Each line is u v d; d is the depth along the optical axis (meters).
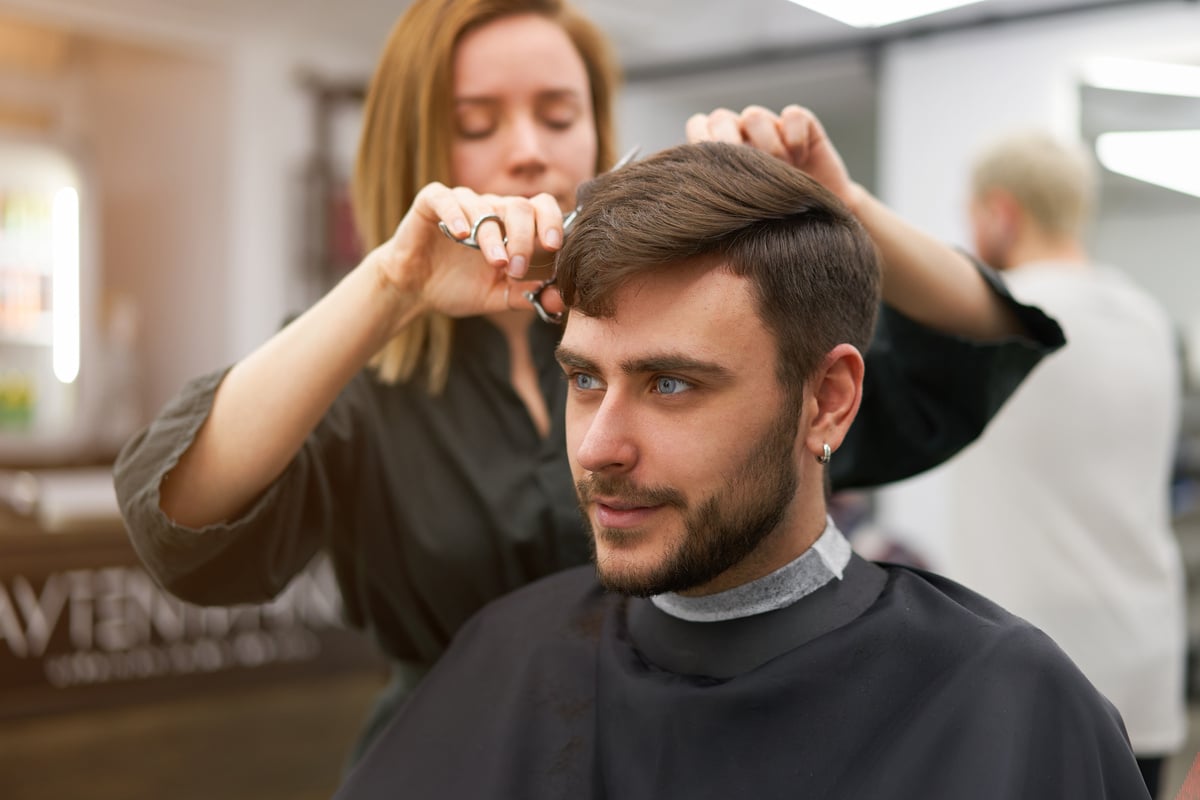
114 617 3.15
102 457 5.27
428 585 1.20
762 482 0.78
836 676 0.83
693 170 0.79
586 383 0.80
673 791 0.83
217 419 0.99
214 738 3.52
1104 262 5.28
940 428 1.17
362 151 1.21
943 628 0.83
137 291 6.17
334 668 3.60
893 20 4.32
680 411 0.76
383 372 1.18
